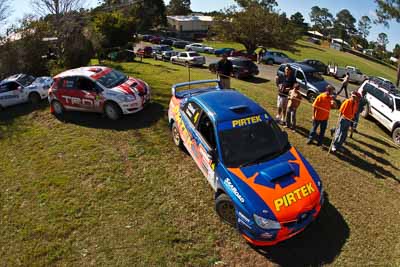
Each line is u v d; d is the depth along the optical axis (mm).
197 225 5742
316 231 5570
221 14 43750
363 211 6086
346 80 14414
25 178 7488
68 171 7531
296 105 9055
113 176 7230
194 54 26781
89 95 9789
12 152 8812
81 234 5699
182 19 75062
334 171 7367
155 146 8344
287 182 5105
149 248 5320
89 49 21141
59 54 21203
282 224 4754
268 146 5758
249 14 42062
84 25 25625
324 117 8039
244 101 6551
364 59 68438
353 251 5191
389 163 7980
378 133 11375
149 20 70500
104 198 6555
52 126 10141
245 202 4918
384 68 59969
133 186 6863
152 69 19938
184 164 7539
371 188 6820
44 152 8547
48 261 5223
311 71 15141
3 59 18453
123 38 25922
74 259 5223
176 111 7746
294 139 8867
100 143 8703
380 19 28781
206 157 5980
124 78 10438
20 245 5582
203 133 6195
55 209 6352
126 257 5188
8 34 19375
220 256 5125
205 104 6391
